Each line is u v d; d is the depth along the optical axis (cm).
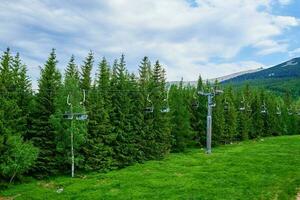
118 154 6216
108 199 3997
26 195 4356
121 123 6325
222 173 5119
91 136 5941
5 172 4678
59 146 5488
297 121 12912
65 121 5491
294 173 5034
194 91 9288
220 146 8975
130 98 6725
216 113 9062
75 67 6594
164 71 7512
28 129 5594
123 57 6731
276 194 3969
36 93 5719
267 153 7050
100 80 6475
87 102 6003
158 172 5481
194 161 6419
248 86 11725
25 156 4803
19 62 5653
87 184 4844
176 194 4062
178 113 8050
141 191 4275
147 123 6875
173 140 7569
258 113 11319
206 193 4031
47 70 5788
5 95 5241
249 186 4306
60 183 5003
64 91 5581
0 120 4941
